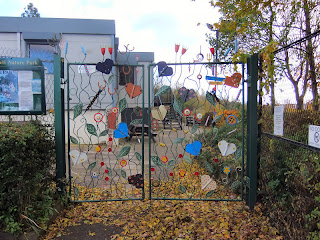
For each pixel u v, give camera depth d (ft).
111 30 33.40
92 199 14.20
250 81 12.45
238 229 11.14
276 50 11.07
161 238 10.65
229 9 14.23
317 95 8.86
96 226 11.53
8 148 9.21
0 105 11.93
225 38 26.21
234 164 15.46
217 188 15.69
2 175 9.08
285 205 10.33
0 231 9.47
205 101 13.46
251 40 23.65
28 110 12.05
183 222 11.90
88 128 13.21
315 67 9.20
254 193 12.79
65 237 10.63
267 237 10.38
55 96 12.57
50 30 32.83
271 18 20.33
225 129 17.01
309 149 8.25
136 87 13.24
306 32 18.83
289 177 10.10
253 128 12.62
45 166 11.90
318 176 8.34
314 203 8.41
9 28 32.65
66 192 13.17
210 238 10.51
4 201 9.55
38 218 10.60
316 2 17.75
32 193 10.67
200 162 19.56
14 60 11.98
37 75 12.08
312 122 8.75
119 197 14.64
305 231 8.72
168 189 16.17
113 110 13.25
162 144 13.75
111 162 24.04
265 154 12.25
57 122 12.62
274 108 11.26
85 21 32.94
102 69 12.96
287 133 10.15
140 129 32.83
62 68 12.87
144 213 12.80
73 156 13.20
